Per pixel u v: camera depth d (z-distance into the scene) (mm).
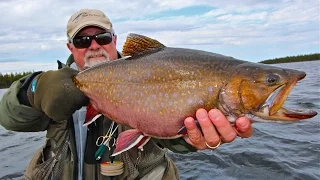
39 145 1760
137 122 591
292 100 2775
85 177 724
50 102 585
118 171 695
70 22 867
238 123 530
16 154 1583
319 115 2006
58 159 726
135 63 600
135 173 717
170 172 784
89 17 846
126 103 594
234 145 1477
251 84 534
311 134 1579
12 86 663
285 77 529
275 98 529
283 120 533
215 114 523
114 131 711
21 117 641
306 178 1064
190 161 1306
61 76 604
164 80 570
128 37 615
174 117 563
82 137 728
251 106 537
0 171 1321
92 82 616
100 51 859
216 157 1320
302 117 520
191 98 552
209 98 546
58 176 724
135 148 729
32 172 764
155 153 743
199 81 551
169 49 605
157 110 572
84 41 849
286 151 1343
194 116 556
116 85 602
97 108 628
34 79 629
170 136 579
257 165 1213
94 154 726
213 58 565
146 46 611
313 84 4395
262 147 1416
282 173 1125
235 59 570
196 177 1146
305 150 1334
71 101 593
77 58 875
